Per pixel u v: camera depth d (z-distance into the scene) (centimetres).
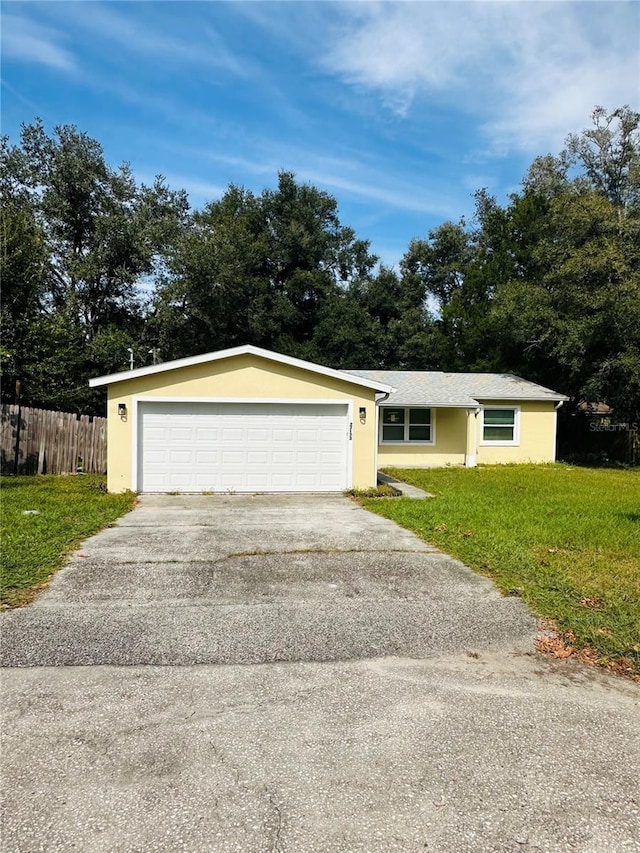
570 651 383
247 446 1128
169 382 1102
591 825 216
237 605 461
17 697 308
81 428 1448
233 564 584
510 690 327
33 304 1906
